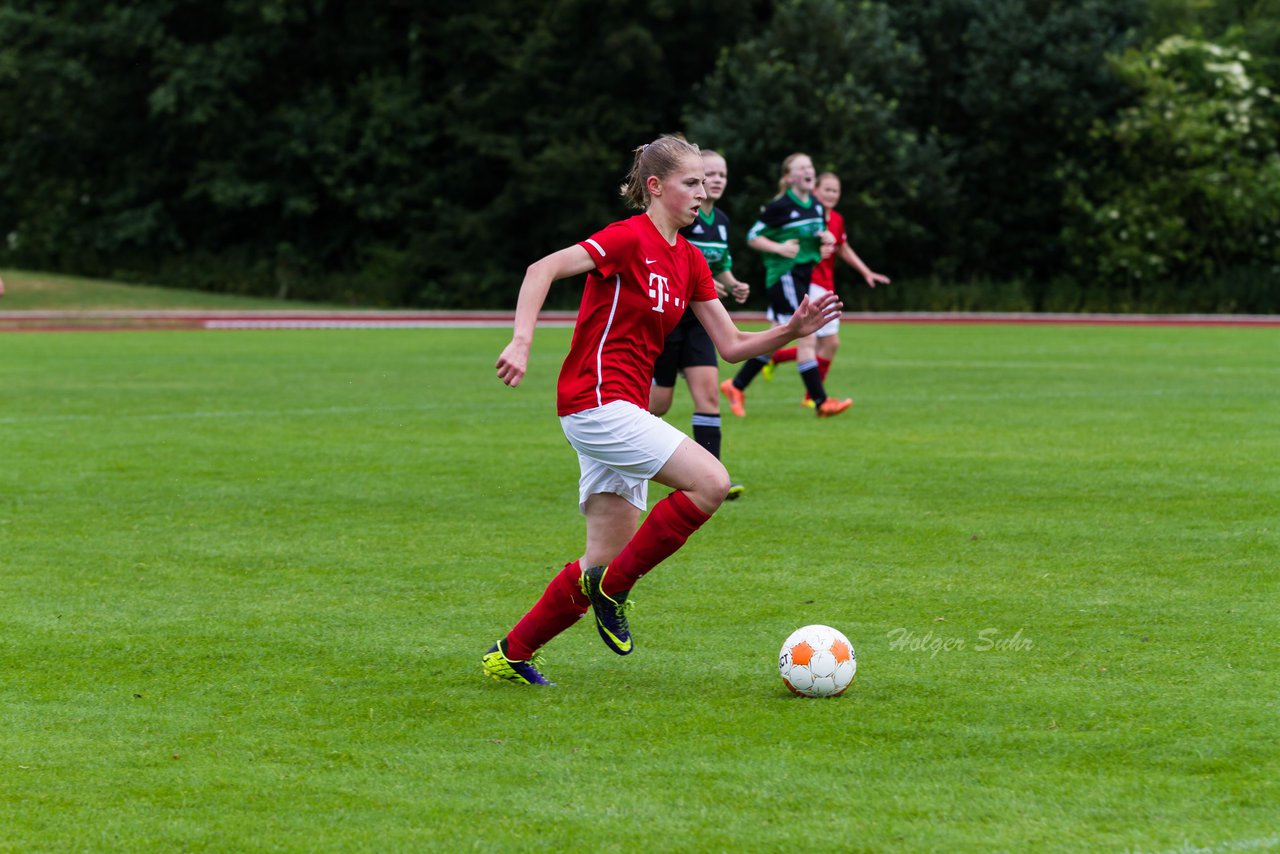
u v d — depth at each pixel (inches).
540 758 544.1
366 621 769.6
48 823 482.9
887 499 1141.7
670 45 5472.4
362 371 2518.5
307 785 517.3
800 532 1007.6
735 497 1144.8
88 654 705.0
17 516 1088.8
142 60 5836.6
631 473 631.8
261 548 969.5
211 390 2137.1
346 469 1322.6
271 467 1337.4
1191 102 5064.0
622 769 530.3
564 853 453.7
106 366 2625.5
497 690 640.4
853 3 5315.0
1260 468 1295.5
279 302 5497.1
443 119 5841.5
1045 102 5191.9
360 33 5757.9
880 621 757.3
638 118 5516.7
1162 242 5103.3
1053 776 516.7
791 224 1699.1
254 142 5802.2
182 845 463.8
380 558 936.3
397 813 489.4
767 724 582.9
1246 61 5142.7
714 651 703.1
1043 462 1341.0
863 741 558.9
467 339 3572.8
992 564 898.7
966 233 5541.3
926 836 462.6
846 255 1819.6
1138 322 4598.9
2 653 706.2
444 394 2081.7
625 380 641.0
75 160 6190.9
